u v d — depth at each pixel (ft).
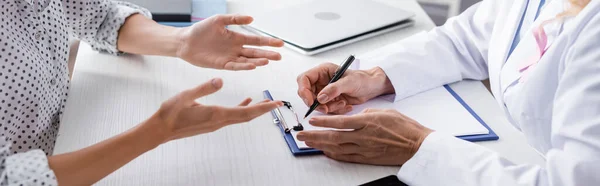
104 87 3.81
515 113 3.34
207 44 3.98
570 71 2.67
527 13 3.65
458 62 4.16
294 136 3.29
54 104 3.58
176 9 4.69
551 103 3.11
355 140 3.09
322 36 4.46
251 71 4.09
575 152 2.55
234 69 3.82
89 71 4.02
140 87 3.83
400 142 3.10
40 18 3.50
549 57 3.05
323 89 3.50
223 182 2.93
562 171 2.60
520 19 3.70
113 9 4.29
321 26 4.61
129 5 4.54
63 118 3.41
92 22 4.23
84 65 4.11
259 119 3.49
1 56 3.15
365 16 4.84
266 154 3.17
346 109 3.59
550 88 3.09
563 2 3.29
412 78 3.87
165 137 2.93
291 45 4.41
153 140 2.90
